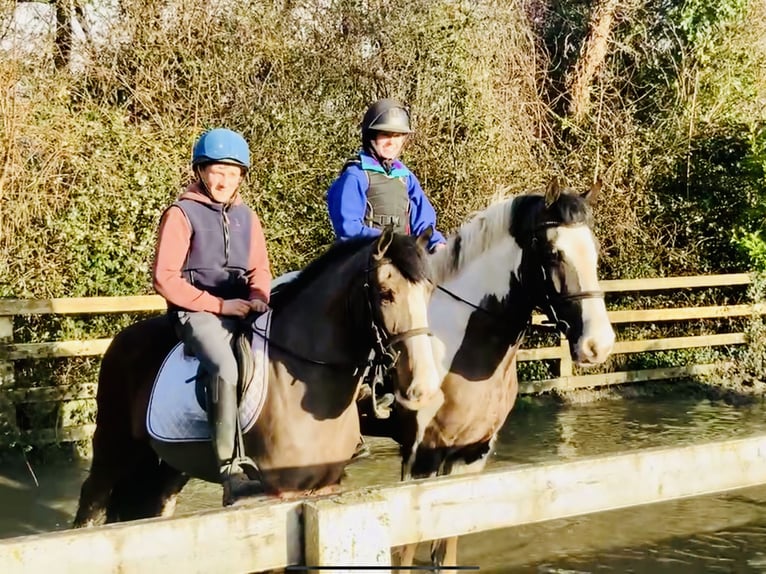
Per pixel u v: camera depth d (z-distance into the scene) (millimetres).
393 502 2010
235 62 8977
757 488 5504
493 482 2146
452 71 9359
